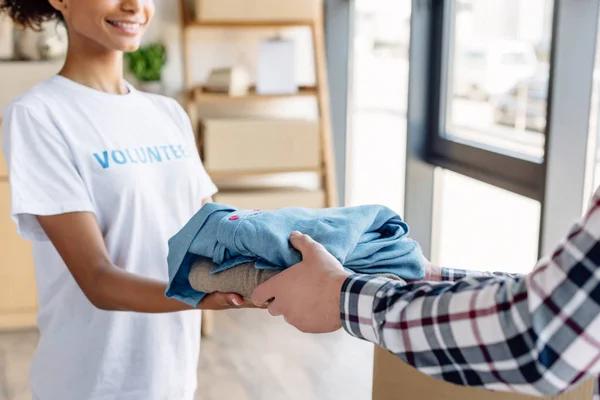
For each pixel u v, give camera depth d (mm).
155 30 3896
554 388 684
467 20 3199
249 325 3678
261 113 4047
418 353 747
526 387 692
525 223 2949
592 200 683
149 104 1493
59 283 1394
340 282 832
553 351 668
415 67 3410
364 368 3172
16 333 3598
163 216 1433
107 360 1370
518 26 2822
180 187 1463
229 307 1039
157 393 1419
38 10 1534
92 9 1339
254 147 3666
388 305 770
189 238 1039
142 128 1433
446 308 723
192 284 1047
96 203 1349
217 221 1025
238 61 4004
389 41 3797
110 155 1355
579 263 659
